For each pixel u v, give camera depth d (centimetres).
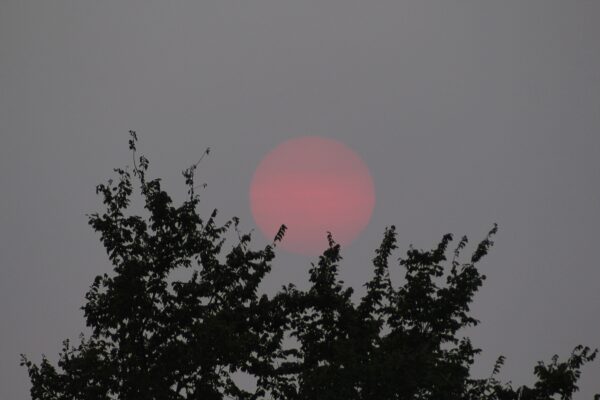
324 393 11769
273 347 13400
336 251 13775
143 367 12962
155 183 14125
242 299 13800
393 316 13488
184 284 13562
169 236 13912
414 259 13762
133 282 13262
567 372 12088
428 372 11844
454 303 13375
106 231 13812
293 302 13550
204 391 12625
